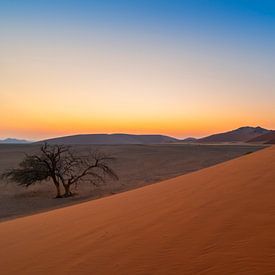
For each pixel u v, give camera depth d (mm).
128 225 7086
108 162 63188
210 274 4035
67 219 9383
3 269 5621
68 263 5312
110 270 4723
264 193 8039
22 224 10141
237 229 5484
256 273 3852
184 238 5492
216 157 67250
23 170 36438
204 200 8367
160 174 46250
